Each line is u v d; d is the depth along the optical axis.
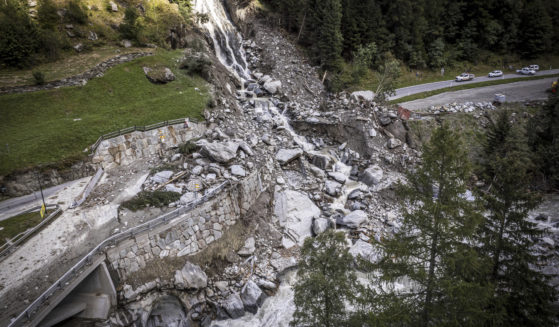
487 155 45.66
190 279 25.53
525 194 17.47
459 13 75.94
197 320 25.25
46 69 39.94
